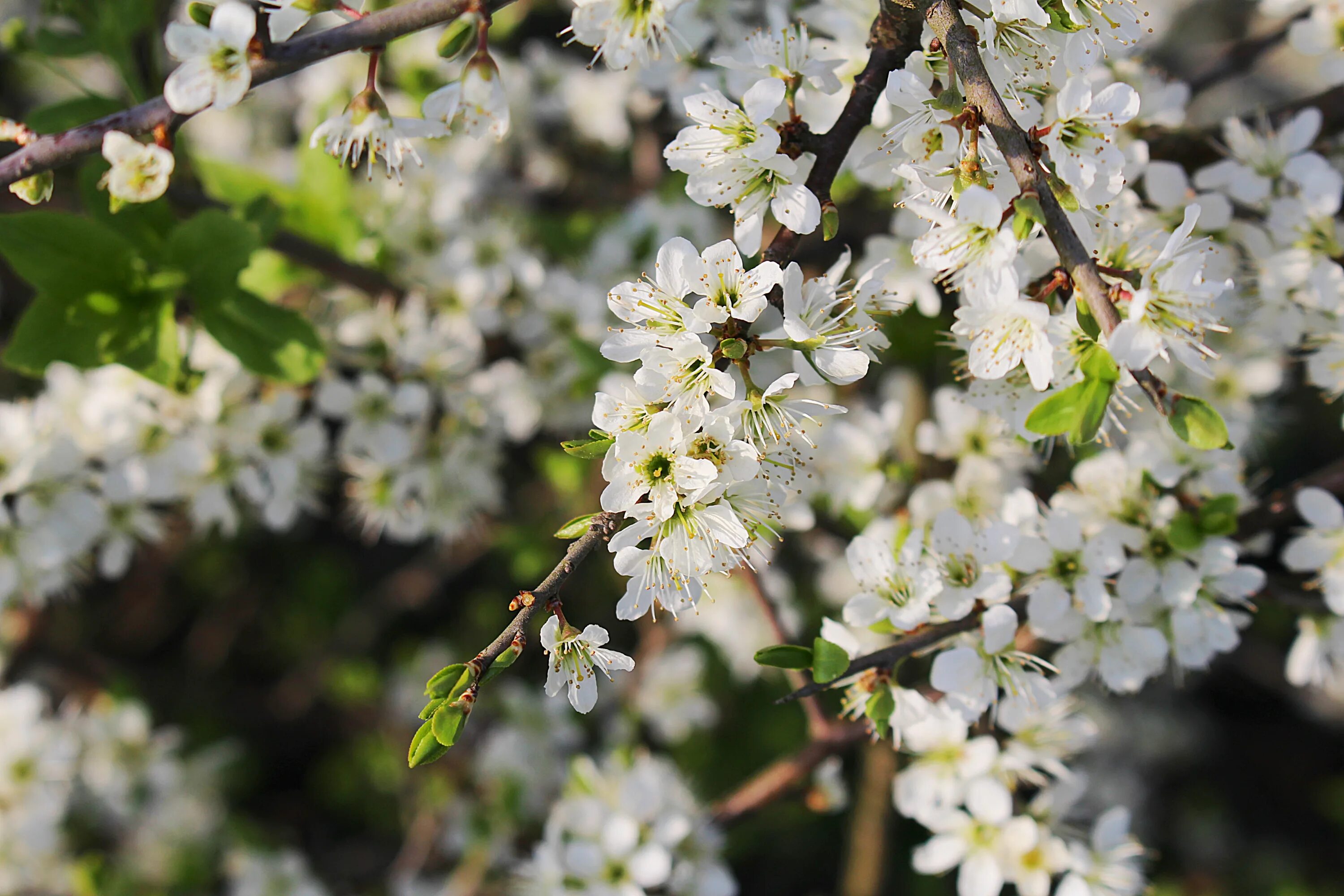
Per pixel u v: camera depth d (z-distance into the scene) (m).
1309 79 6.60
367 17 2.15
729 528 2.14
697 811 3.81
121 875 5.37
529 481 5.87
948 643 2.83
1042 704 2.66
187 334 3.69
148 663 6.66
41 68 6.17
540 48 5.09
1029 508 3.05
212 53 2.11
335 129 2.23
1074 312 2.21
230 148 5.77
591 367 4.21
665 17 2.32
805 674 3.59
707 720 5.31
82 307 2.96
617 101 4.98
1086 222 2.26
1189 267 1.95
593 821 3.71
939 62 2.32
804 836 6.42
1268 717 7.62
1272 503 3.14
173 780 5.25
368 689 6.14
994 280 2.06
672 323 2.18
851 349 2.18
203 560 6.56
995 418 3.29
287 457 4.00
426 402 4.04
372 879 6.31
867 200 4.63
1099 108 2.19
